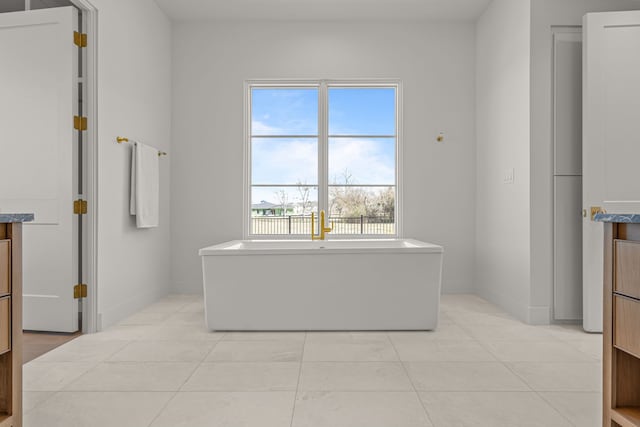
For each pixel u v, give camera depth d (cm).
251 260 294
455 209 432
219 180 431
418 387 198
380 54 431
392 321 297
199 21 430
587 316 291
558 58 315
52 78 285
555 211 315
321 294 296
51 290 286
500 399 186
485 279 405
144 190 349
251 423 163
